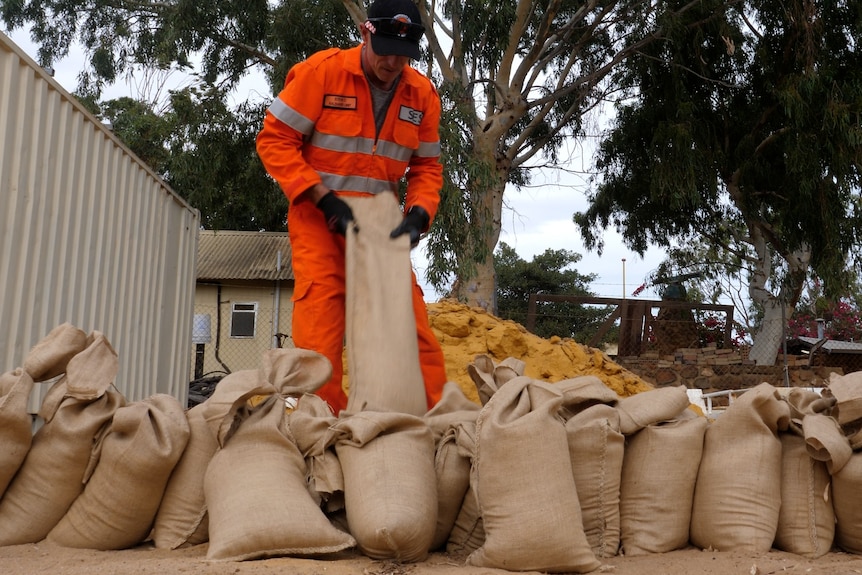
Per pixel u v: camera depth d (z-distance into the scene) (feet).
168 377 30.96
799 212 61.05
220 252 84.02
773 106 63.72
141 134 72.43
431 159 16.07
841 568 10.52
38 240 18.70
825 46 60.85
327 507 11.34
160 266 29.35
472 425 11.55
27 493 11.03
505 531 10.39
